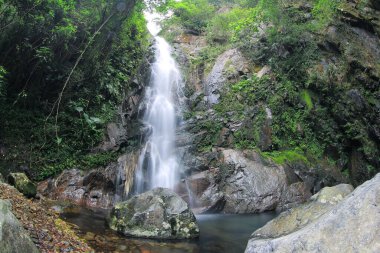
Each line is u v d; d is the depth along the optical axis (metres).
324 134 12.88
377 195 3.37
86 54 10.73
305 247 3.46
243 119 12.19
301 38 14.10
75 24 10.30
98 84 11.14
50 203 7.63
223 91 13.57
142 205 6.94
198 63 15.79
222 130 11.94
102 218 7.42
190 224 6.90
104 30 11.05
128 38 13.75
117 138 10.33
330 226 3.47
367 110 12.75
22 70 9.23
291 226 4.52
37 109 9.66
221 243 6.72
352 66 13.48
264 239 4.38
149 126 11.88
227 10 21.58
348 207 3.50
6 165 8.37
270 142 11.98
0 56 8.66
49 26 9.18
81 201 8.41
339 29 14.28
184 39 19.12
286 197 10.00
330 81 13.13
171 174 10.47
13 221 3.93
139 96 12.80
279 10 14.55
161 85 14.07
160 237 6.55
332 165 12.45
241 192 9.83
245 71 14.32
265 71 14.02
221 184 10.16
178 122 12.70
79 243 5.51
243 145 11.55
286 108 13.01
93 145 9.88
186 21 20.48
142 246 6.03
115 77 12.16
